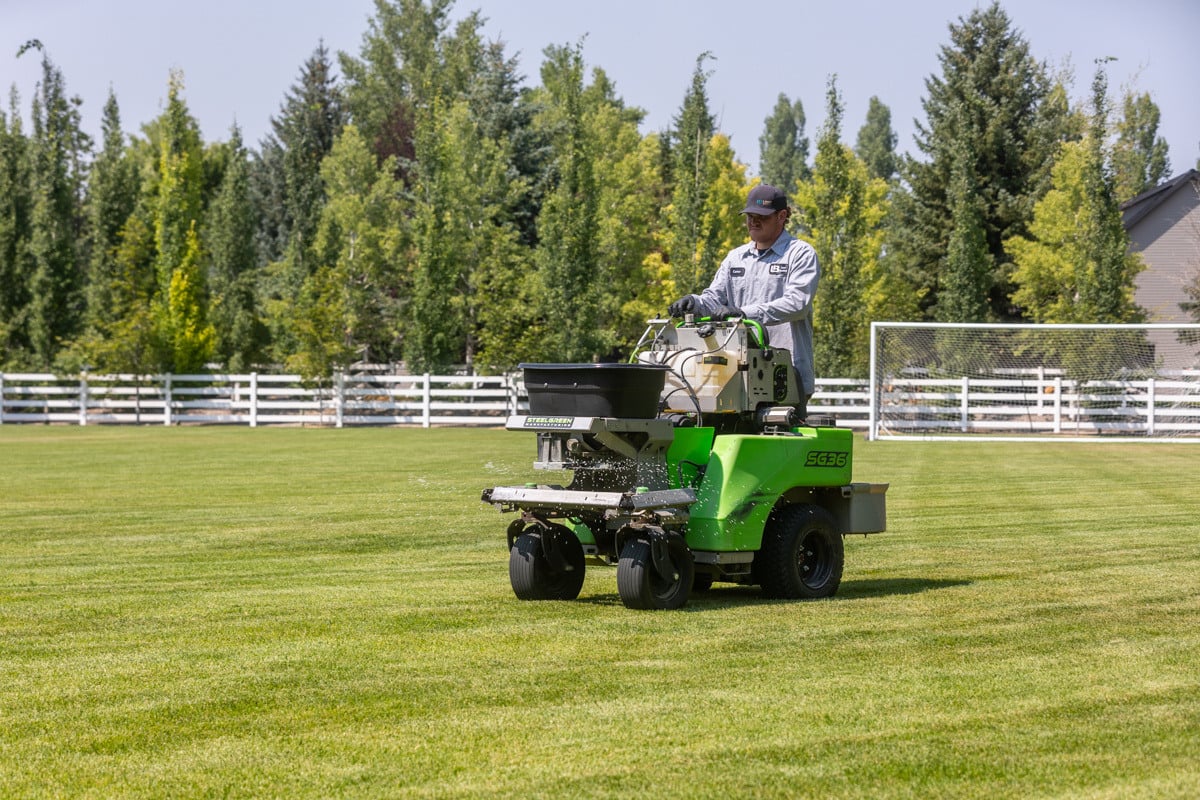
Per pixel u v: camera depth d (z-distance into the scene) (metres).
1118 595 14.62
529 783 7.59
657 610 13.51
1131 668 10.60
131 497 26.89
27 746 8.47
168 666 10.82
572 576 14.52
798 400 14.98
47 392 71.38
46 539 20.11
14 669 10.73
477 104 100.25
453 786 7.55
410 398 72.94
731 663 10.80
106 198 80.25
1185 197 80.75
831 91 65.69
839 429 14.95
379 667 10.72
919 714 9.09
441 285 73.69
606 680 10.18
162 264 74.94
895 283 80.19
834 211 65.94
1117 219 67.00
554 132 96.88
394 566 17.30
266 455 41.19
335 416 71.12
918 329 65.00
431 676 10.37
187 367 73.38
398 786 7.56
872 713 9.12
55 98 78.44
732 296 15.32
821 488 15.20
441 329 74.00
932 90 94.94
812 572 14.70
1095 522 22.88
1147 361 64.50
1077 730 8.68
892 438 56.44
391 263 90.94
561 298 70.25
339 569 17.00
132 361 71.38
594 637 11.98
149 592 14.98
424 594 14.77
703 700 9.51
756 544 13.92
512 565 14.18
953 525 22.44
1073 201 75.12
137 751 8.33
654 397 13.22
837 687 9.92
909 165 91.12
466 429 63.75
